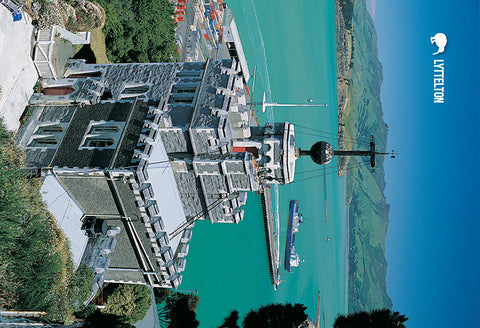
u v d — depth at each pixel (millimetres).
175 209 40094
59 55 39938
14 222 28188
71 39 42000
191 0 74562
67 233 35500
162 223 36156
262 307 27641
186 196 40969
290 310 27203
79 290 35500
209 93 37094
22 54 36656
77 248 36812
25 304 28828
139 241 37812
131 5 56344
